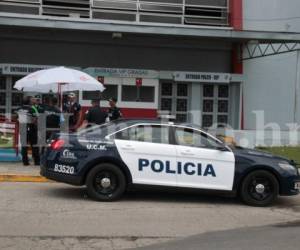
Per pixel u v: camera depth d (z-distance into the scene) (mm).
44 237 8102
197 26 22266
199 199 11727
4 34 21859
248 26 23688
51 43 22375
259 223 9578
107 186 10906
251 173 11180
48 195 11359
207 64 23688
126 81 22562
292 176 11289
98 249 7609
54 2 22359
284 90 24031
